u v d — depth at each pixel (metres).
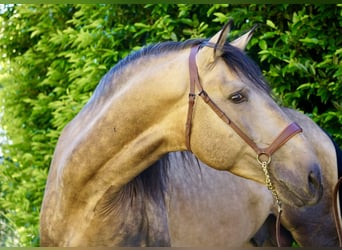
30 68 5.35
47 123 5.23
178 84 2.49
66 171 2.69
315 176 2.41
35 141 5.20
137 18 4.76
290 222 3.72
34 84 5.39
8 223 6.38
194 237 3.22
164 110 2.53
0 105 5.58
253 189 3.59
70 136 2.81
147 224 2.77
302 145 2.43
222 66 2.46
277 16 4.31
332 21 4.14
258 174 2.46
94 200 2.66
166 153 2.71
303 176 2.40
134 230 2.72
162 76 2.53
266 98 2.46
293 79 4.25
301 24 4.02
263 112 2.43
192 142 2.50
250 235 3.66
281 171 2.41
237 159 2.46
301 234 3.73
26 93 5.41
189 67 2.50
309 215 3.66
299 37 4.10
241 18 4.25
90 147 2.62
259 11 4.29
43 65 5.32
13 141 5.37
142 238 2.76
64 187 2.71
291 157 2.41
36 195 4.92
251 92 2.44
